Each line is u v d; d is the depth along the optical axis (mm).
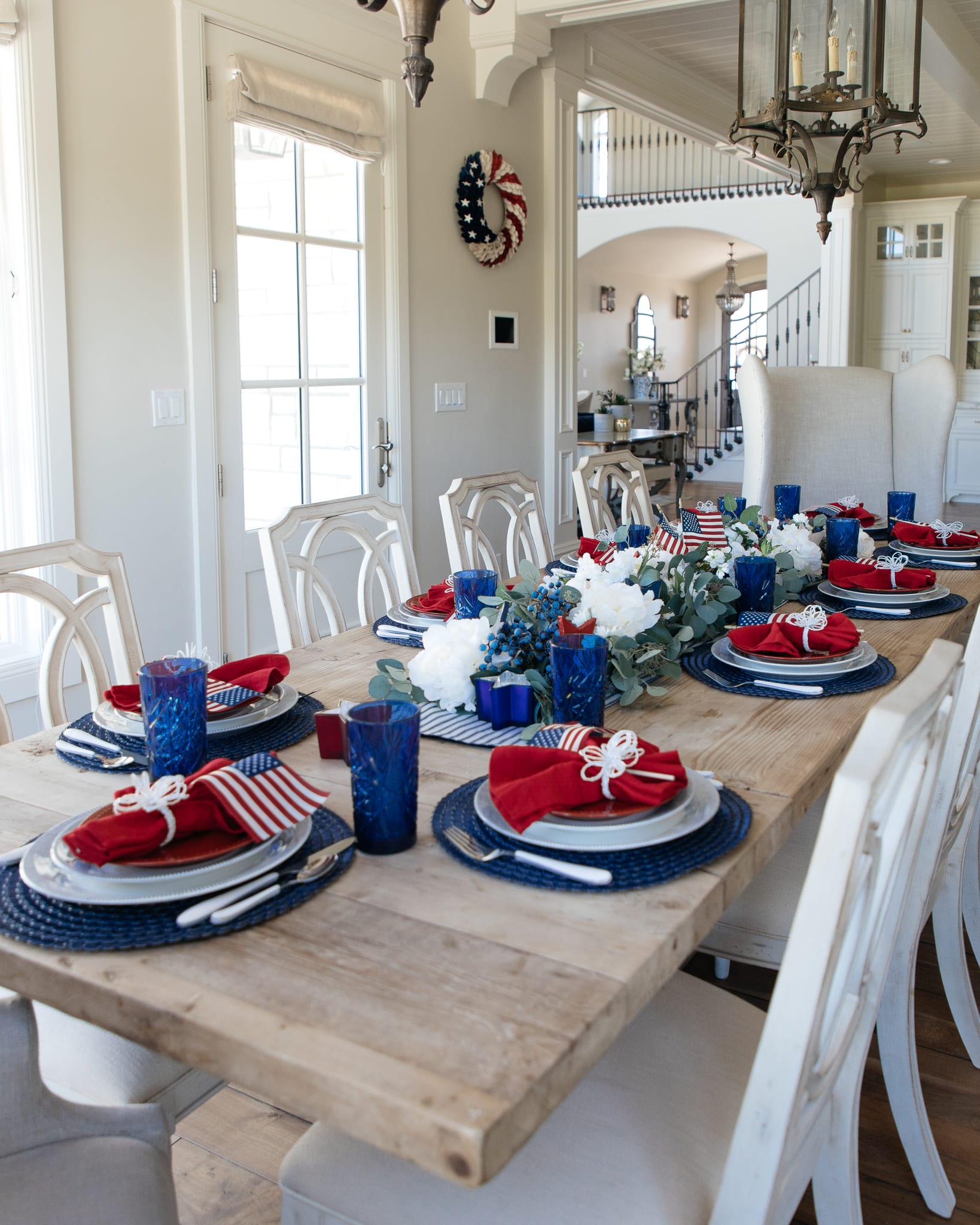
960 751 1438
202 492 3607
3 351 3070
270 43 3713
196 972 871
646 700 1632
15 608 3168
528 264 5324
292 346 3969
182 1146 1748
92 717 1521
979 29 5699
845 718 1530
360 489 4367
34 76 2943
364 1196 1037
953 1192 1647
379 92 4254
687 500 10047
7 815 1211
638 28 5562
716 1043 1209
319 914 963
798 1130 1012
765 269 14883
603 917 945
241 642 3840
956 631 2123
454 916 953
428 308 4648
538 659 1494
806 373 4172
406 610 2141
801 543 2340
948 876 1871
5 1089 1031
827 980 899
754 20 3113
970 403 10133
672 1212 992
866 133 3152
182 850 996
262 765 1083
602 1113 1102
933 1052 1996
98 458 3264
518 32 4672
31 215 2980
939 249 9875
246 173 3695
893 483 4148
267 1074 771
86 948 902
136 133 3275
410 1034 779
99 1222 987
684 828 1072
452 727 1477
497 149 5016
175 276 3449
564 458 5672
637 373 13891
